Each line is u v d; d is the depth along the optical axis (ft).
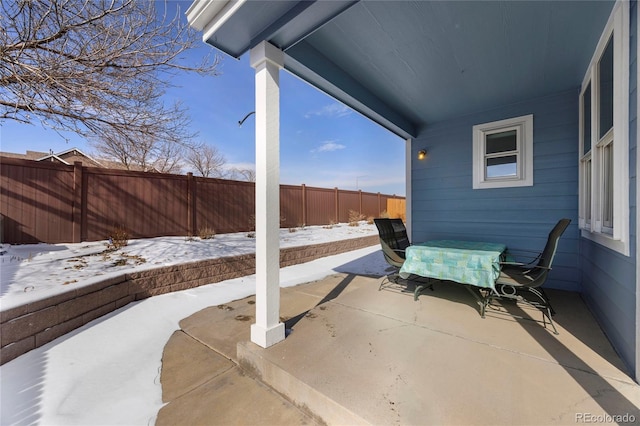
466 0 6.36
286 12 6.02
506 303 9.68
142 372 6.52
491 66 9.38
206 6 6.16
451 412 4.37
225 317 9.68
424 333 7.29
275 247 6.88
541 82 10.61
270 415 5.11
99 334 8.31
